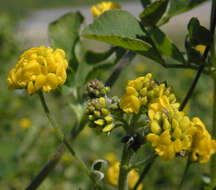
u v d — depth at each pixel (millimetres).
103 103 59
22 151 137
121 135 163
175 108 54
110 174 78
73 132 71
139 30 64
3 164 123
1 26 195
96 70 73
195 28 60
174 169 140
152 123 52
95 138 163
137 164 57
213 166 65
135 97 55
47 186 128
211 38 61
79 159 60
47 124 151
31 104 170
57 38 74
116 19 63
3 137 146
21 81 57
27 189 69
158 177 140
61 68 57
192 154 51
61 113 170
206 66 62
